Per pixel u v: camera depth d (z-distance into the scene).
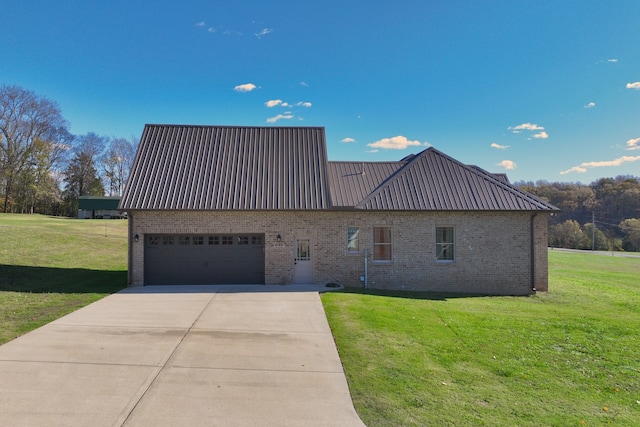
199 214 16.62
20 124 56.00
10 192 57.38
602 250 67.25
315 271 17.08
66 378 6.61
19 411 5.50
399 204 17.31
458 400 6.31
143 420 5.36
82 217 60.41
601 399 6.61
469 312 12.56
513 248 17.81
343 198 18.27
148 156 18.19
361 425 5.46
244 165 18.38
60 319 10.35
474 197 17.89
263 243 16.97
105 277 18.33
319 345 8.67
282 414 5.68
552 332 10.39
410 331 9.82
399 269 17.42
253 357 7.88
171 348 8.25
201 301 13.12
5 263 18.55
